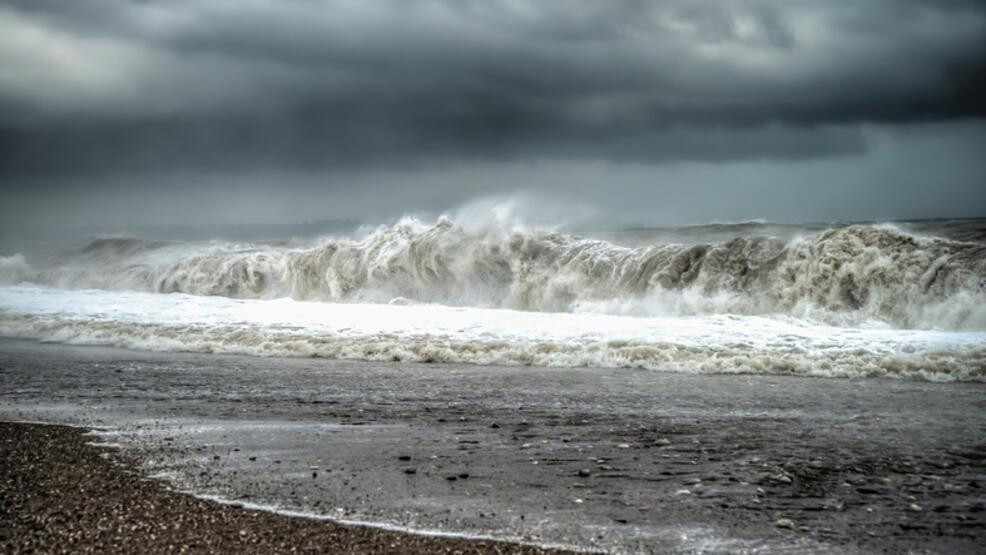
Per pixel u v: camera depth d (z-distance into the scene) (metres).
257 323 16.64
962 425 8.46
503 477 6.71
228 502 6.04
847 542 5.15
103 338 16.25
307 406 9.91
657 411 9.38
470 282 22.14
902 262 16.31
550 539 5.23
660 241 27.36
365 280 23.64
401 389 11.02
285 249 30.73
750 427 8.48
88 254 35.81
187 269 27.36
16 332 17.41
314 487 6.45
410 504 5.99
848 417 8.92
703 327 14.60
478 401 10.12
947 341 12.81
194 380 11.86
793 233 26.59
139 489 6.38
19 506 5.94
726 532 5.34
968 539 5.17
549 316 16.42
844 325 16.16
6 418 9.24
